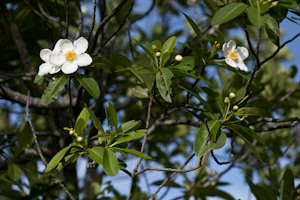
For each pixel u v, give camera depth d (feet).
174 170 4.26
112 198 5.60
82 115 4.29
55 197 5.45
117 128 4.35
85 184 5.77
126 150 4.17
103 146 4.28
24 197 5.47
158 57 4.43
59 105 5.20
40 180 5.52
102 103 5.38
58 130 5.69
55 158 4.11
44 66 4.31
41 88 5.40
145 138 4.46
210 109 4.33
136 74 4.72
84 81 4.31
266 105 5.31
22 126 5.19
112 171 4.06
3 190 5.50
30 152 5.50
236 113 4.36
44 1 5.59
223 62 4.52
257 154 4.23
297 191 5.10
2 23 5.56
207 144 4.20
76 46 4.29
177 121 5.35
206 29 5.25
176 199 5.51
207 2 5.00
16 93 5.09
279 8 4.36
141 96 4.78
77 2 5.18
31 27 5.78
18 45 5.40
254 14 4.11
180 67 4.46
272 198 4.98
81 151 4.25
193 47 4.48
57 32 5.80
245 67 4.45
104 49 5.47
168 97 4.23
